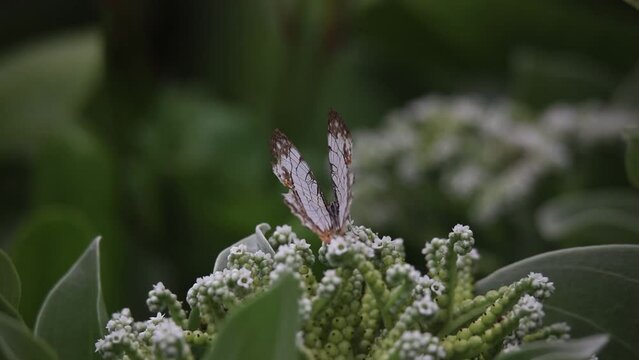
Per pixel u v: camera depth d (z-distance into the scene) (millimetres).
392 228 1062
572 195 990
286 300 477
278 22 1258
